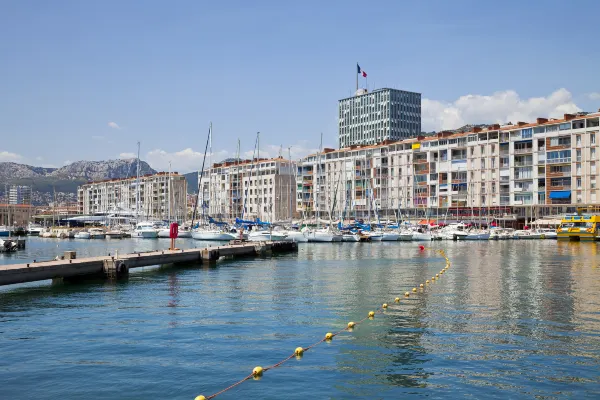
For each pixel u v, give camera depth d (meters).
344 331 26.00
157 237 141.12
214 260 61.38
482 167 159.25
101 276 46.28
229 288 40.94
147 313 30.78
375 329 26.36
